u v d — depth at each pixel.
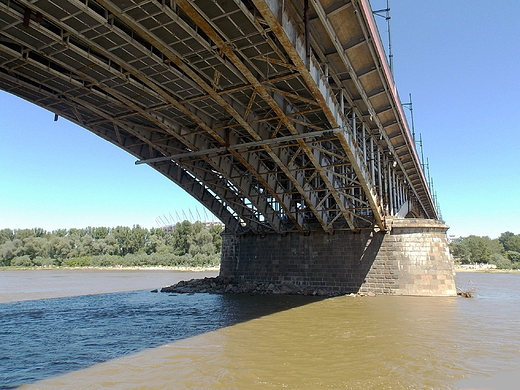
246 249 39.50
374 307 25.47
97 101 21.98
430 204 67.88
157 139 26.48
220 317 22.11
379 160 31.91
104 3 13.28
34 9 13.87
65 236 126.00
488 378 11.31
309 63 16.53
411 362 12.98
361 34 19.06
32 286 46.25
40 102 22.75
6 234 128.75
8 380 11.17
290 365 12.65
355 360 13.21
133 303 28.66
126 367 12.43
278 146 24.73
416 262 32.00
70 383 10.90
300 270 35.84
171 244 123.75
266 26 15.30
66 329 18.81
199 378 11.32
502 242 150.50
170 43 16.17
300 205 35.81
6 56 17.97
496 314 22.70
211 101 21.62
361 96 23.42
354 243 34.12
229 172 30.50
